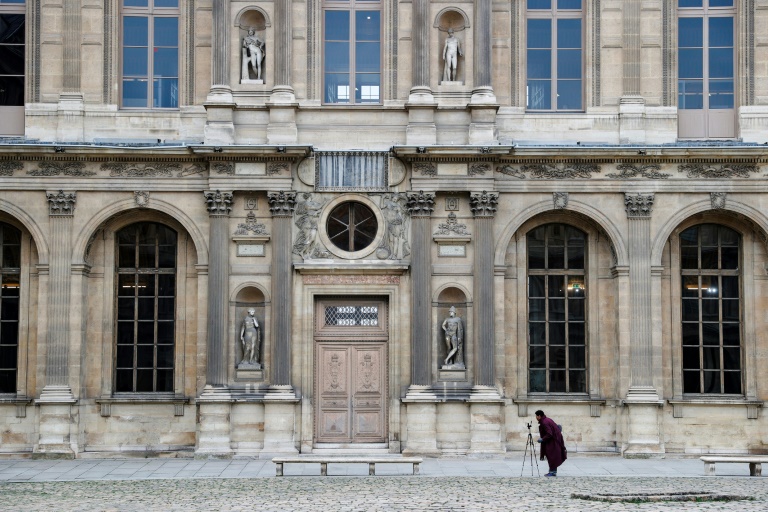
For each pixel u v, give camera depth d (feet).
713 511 73.77
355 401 112.37
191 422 111.86
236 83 113.19
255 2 114.11
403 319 111.55
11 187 111.04
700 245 114.93
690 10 115.65
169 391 113.39
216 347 109.50
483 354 110.22
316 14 114.21
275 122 112.27
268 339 110.83
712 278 114.62
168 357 113.70
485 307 110.63
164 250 114.52
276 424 108.99
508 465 104.32
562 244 115.03
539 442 97.09
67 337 110.32
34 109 113.09
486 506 76.13
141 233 114.73
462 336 111.24
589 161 112.16
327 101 115.14
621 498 79.05
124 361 113.60
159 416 111.96
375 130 113.19
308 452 110.01
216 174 110.83
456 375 110.93
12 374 112.98
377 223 112.06
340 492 84.38
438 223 112.06
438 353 111.55
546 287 114.73
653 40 114.52
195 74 114.11
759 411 112.16
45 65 113.70
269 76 113.39
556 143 113.50
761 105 114.52
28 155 110.63
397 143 113.09
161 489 87.56
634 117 113.60
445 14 114.73
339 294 112.06
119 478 96.02
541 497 81.00
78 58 113.60
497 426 109.70
